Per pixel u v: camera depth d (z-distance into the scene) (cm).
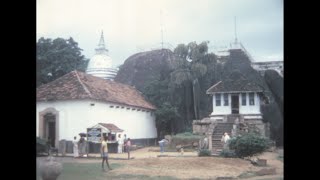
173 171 1086
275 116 1156
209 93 1241
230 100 1216
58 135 1227
